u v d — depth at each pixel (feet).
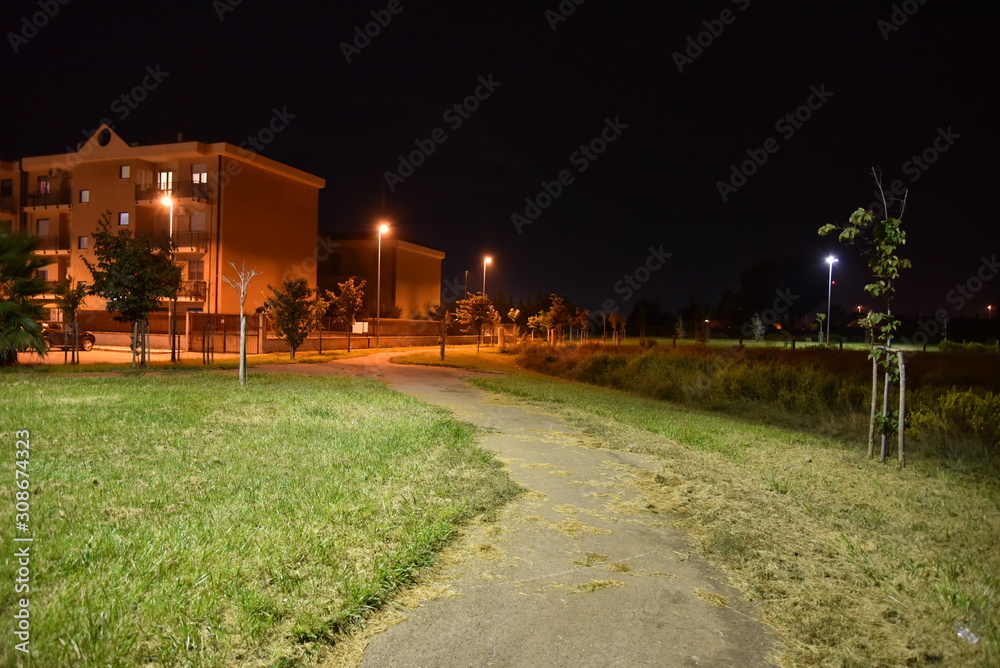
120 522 15.31
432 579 13.75
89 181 145.48
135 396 37.27
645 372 68.33
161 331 127.13
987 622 12.67
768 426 42.96
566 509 19.24
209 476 19.94
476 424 34.58
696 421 40.86
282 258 154.30
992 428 34.65
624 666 10.69
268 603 11.60
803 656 11.28
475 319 160.04
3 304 57.98
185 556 13.21
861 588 14.19
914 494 23.04
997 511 21.07
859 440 36.27
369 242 205.77
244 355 47.19
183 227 142.00
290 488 18.92
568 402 47.37
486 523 17.58
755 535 17.28
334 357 99.91
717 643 11.62
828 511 20.21
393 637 11.23
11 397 35.37
